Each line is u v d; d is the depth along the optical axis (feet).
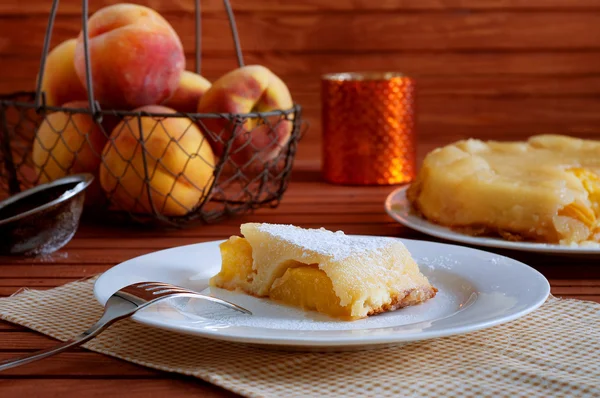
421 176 3.28
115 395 2.33
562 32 4.60
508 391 2.32
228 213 3.32
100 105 3.25
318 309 2.58
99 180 3.28
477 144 3.45
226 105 3.23
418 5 4.57
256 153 3.30
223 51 4.57
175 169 3.15
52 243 3.05
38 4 4.49
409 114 3.83
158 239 3.19
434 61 4.62
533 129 4.68
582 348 2.47
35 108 3.23
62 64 3.34
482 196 3.06
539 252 2.91
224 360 2.42
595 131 4.68
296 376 2.36
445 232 3.04
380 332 2.41
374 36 4.58
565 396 2.30
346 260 2.56
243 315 2.56
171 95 3.33
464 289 2.67
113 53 3.18
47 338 2.54
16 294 2.75
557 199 2.98
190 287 2.71
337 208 3.50
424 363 2.41
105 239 3.19
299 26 4.57
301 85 4.61
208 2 4.52
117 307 2.44
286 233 2.68
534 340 2.50
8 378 2.39
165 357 2.43
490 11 4.58
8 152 3.35
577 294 2.76
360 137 3.80
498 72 4.63
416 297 2.61
